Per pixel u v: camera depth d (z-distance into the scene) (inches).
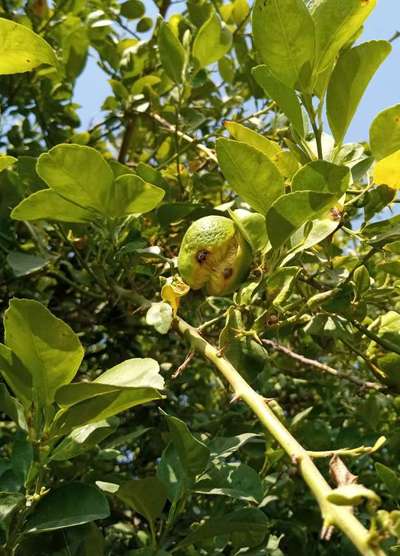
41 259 68.8
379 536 29.3
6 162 51.3
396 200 62.8
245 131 63.6
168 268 72.1
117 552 77.7
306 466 36.0
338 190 50.5
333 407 95.5
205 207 71.6
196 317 74.0
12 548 45.0
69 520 45.3
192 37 100.3
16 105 104.0
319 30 51.8
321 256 69.4
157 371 44.6
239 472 52.0
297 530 72.0
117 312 93.4
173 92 91.2
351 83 53.9
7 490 47.8
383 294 62.0
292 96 55.7
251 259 54.6
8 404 47.9
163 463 53.0
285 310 58.0
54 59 49.9
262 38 51.3
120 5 106.0
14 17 99.8
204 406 105.7
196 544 60.0
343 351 88.5
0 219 79.8
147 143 114.2
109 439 77.4
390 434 74.8
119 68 101.9
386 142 55.3
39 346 42.6
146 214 77.1
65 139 101.9
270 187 52.6
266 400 45.1
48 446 45.9
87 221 63.3
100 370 103.8
